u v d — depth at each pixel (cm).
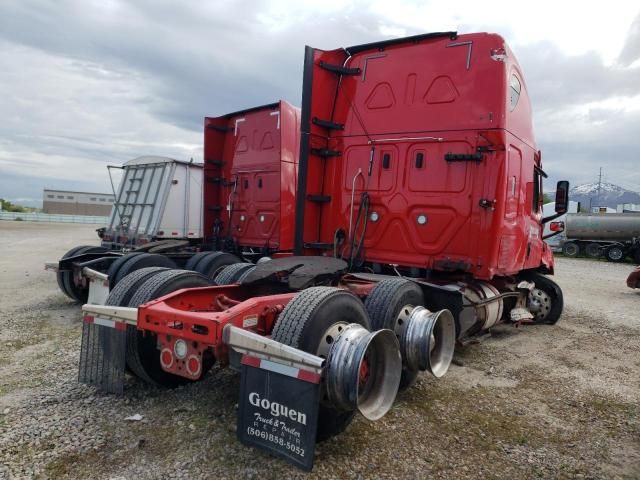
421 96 538
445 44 529
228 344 307
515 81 536
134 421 350
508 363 557
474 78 509
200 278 435
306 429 271
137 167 1138
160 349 370
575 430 380
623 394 465
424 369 395
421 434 358
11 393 395
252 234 885
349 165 578
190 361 325
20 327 612
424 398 430
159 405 379
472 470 312
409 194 538
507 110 505
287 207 839
